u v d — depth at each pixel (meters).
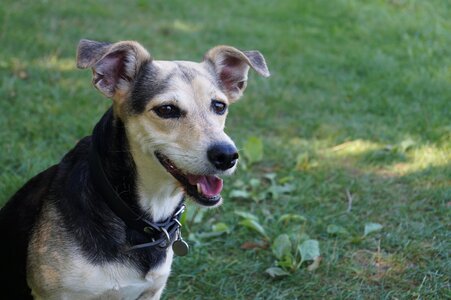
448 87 1.94
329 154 1.57
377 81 2.02
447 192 1.37
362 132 1.66
